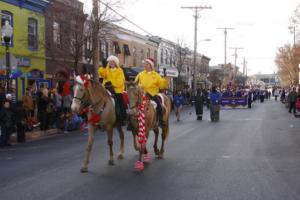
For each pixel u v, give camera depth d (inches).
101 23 951.6
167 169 378.6
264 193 291.7
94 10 886.4
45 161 434.0
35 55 1005.2
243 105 1670.8
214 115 965.2
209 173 359.9
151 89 414.3
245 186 312.2
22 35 967.6
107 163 410.6
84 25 922.1
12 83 874.1
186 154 465.7
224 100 1679.4
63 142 596.1
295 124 867.4
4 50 897.5
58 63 1005.2
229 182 325.4
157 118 413.7
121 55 1521.9
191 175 351.9
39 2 1008.9
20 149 534.9
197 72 2711.6
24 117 621.0
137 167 371.6
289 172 362.6
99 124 379.6
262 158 436.1
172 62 2188.7
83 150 506.9
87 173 364.2
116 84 406.3
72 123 746.8
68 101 740.0
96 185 319.0
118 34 1456.7
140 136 371.2
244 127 800.3
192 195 287.1
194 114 1242.0
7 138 566.3
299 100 1125.7
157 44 1948.8
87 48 972.6
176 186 313.4
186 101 1776.6
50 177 350.9
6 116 562.6
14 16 941.2
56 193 296.4
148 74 413.4
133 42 1652.3
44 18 1018.7
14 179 346.0
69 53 919.0
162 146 438.9
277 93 2775.6
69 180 337.4
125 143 571.8
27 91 703.1
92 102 366.9
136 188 308.3
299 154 462.0
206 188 306.7
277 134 671.1
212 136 644.7
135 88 373.4
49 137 668.1
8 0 917.2
